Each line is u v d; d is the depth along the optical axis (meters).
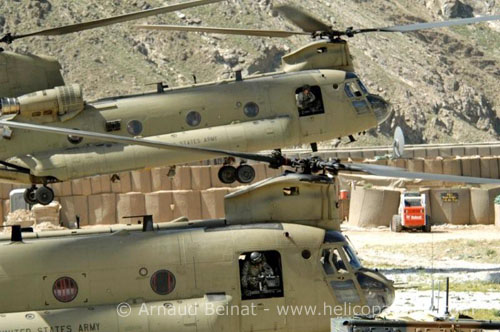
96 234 25.64
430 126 191.12
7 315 24.02
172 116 38.44
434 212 65.25
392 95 192.25
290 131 38.78
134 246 24.92
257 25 186.12
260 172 67.75
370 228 64.25
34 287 24.36
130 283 24.67
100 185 64.31
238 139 38.31
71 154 38.12
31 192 39.47
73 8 173.50
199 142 38.19
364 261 48.84
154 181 65.69
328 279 25.31
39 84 38.88
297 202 26.08
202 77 171.00
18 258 24.50
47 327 23.92
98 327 24.12
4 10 167.88
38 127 23.75
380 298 25.58
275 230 25.47
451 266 46.69
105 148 38.25
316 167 26.30
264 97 39.00
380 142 176.00
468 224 64.94
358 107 39.81
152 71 167.50
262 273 25.11
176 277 24.78
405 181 67.12
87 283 24.56
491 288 38.56
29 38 163.75
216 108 38.59
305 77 39.53
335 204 26.38
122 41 171.88
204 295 24.81
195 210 63.97
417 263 48.06
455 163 69.12
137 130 38.31
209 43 177.88
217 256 25.00
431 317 21.66
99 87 159.62
